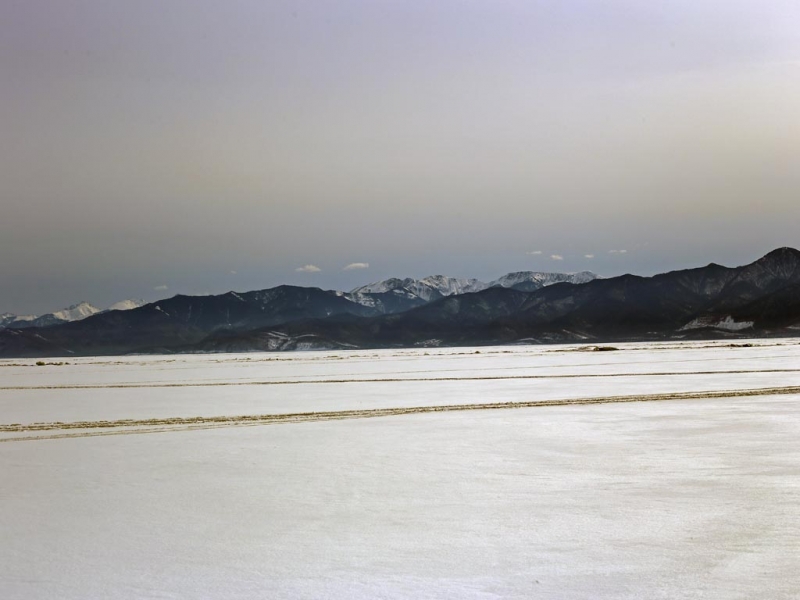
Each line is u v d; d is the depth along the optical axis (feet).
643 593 32.27
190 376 261.24
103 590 33.42
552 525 42.60
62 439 84.12
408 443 75.41
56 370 368.48
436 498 49.60
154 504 48.96
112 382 227.40
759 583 33.09
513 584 33.60
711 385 151.43
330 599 32.17
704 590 32.45
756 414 96.12
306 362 432.25
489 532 41.42
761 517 43.65
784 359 286.66
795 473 56.24
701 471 57.47
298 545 39.50
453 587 33.35
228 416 109.91
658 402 115.96
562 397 129.80
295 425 94.89
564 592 32.55
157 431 91.35
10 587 33.83
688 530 41.22
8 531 42.75
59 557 37.96
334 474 58.65
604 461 62.49
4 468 63.67
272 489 53.16
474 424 91.20
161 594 32.89
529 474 57.26
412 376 221.25
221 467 62.64
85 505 48.88
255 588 33.50
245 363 449.48
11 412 122.72
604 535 40.57
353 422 97.19
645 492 50.42
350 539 40.45
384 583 33.91
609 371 223.10
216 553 38.34
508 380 187.42
